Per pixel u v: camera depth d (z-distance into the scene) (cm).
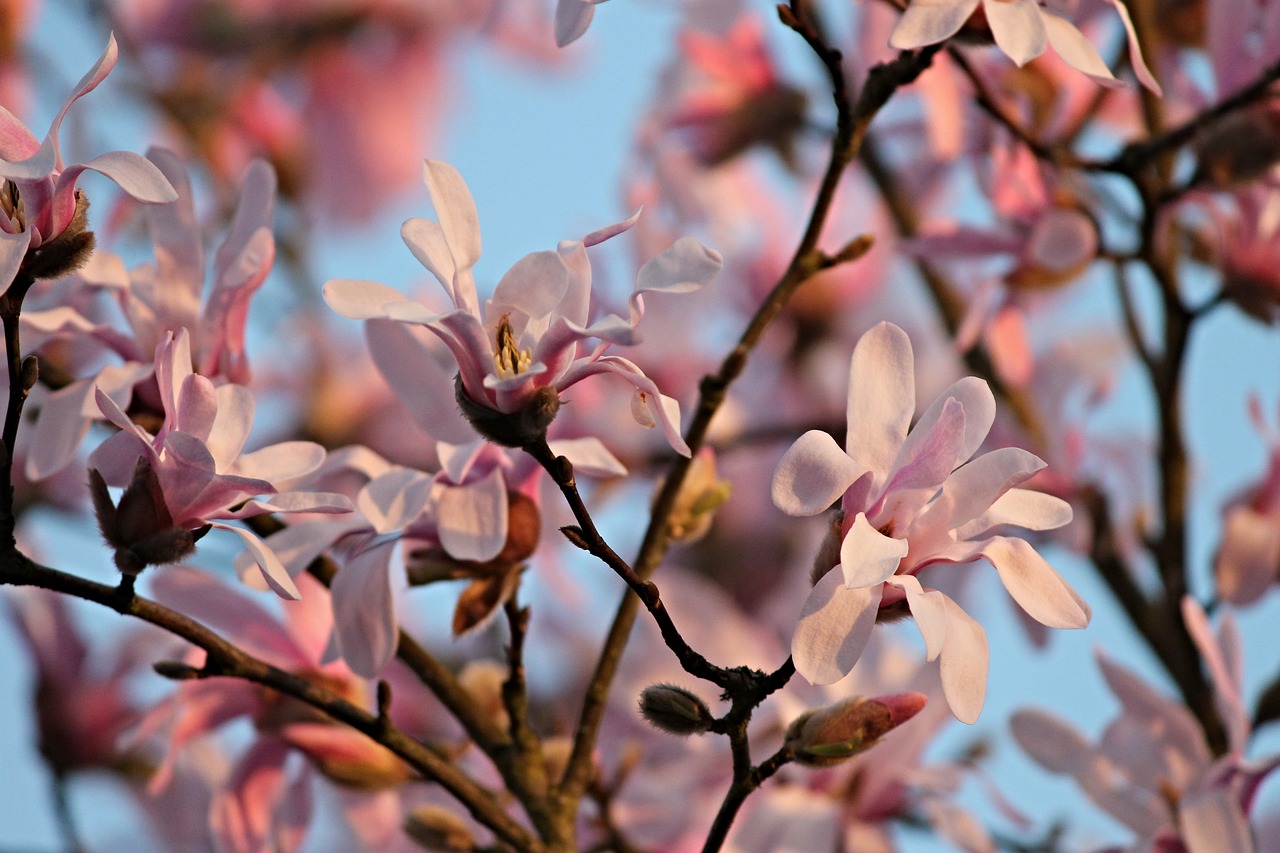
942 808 132
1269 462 139
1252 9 137
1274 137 134
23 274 111
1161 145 134
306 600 128
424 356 121
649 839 134
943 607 109
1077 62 116
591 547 112
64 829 143
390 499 118
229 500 112
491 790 131
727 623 144
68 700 144
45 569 112
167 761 127
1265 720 136
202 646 115
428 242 111
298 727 127
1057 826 137
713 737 137
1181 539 140
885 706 114
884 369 111
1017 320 144
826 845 133
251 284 121
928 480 110
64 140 154
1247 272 137
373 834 133
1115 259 139
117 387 119
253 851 128
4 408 120
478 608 120
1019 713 132
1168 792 130
